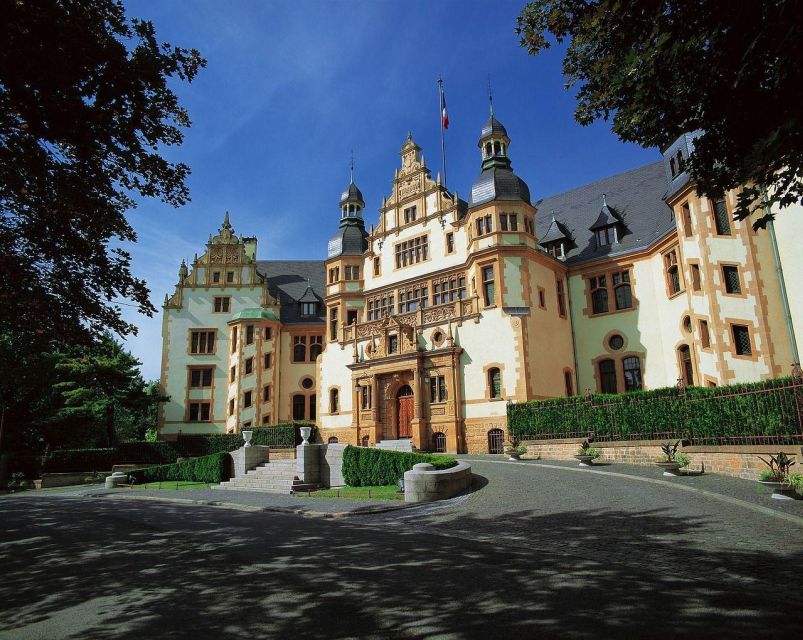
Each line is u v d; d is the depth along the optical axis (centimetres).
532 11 1048
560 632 552
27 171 992
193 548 1096
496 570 803
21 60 790
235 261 4844
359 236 4419
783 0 566
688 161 817
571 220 4000
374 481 2125
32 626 672
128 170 1080
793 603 615
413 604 667
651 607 616
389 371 3644
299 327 4762
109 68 890
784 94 642
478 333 3341
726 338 2364
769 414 1509
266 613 664
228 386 4588
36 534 1385
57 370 3838
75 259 1162
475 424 3247
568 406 2478
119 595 785
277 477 2395
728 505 1191
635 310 3328
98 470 3838
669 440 1958
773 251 2295
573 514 1223
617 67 910
